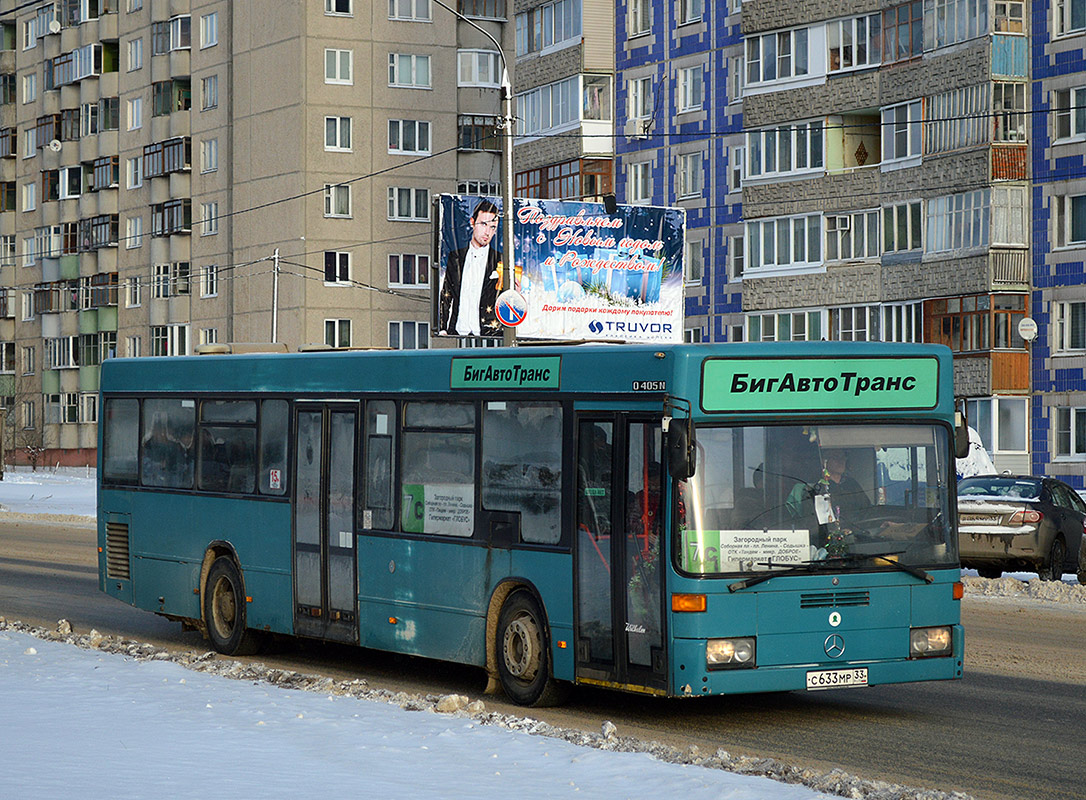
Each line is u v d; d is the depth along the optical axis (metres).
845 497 12.29
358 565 15.15
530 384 13.37
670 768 9.35
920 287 51.16
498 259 52.19
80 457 94.50
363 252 78.38
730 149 59.22
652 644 12.01
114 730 10.59
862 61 53.62
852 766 10.77
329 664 16.33
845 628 12.12
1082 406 46.88
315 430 15.83
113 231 92.62
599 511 12.57
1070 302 47.38
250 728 10.72
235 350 18.47
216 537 17.19
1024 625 18.78
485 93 80.50
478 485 13.83
